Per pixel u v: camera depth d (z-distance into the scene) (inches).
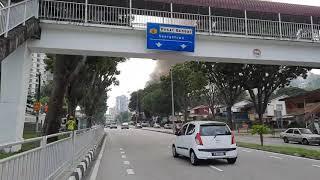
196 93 2357.3
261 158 647.8
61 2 885.2
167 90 2748.5
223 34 1001.5
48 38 869.8
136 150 856.3
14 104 759.1
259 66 1657.2
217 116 2984.7
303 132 1178.6
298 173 459.5
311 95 1863.9
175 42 951.0
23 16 738.8
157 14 1019.3
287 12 1115.9
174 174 461.7
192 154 562.3
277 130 2057.1
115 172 484.1
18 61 780.0
